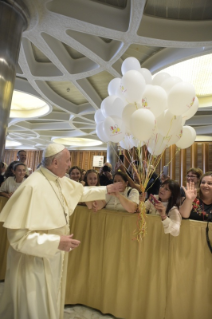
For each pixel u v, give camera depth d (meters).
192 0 2.97
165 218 2.25
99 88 5.76
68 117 8.05
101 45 3.86
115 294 2.54
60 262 2.05
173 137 2.48
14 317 1.78
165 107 2.36
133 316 2.44
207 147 9.20
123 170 3.21
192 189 2.35
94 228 2.72
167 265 2.39
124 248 2.55
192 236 2.33
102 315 2.58
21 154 5.17
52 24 3.16
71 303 2.74
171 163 9.55
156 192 4.00
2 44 2.75
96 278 2.67
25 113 8.17
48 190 1.99
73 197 2.27
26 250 1.72
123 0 3.07
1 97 2.71
